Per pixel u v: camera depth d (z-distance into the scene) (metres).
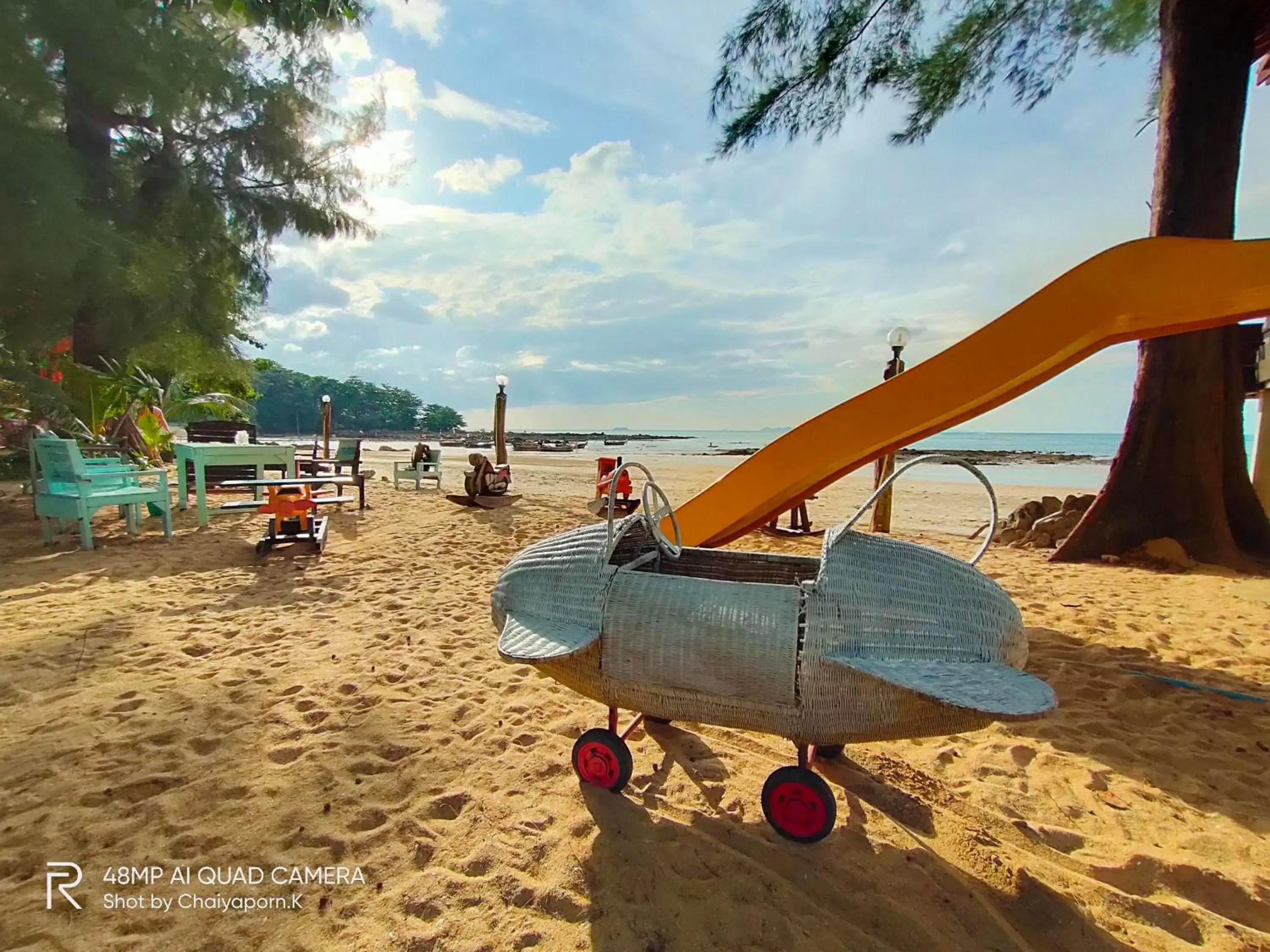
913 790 2.33
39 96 9.77
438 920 1.68
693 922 1.68
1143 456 6.29
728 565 2.54
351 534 7.02
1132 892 1.86
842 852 1.98
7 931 1.61
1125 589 5.13
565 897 1.75
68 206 9.45
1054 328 3.22
